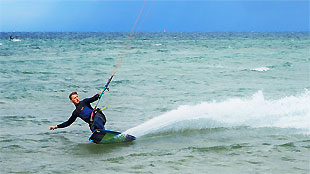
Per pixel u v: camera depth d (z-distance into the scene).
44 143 26.47
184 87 56.78
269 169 20.50
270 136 27.89
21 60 107.75
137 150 24.70
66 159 22.75
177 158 22.70
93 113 27.03
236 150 24.28
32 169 20.80
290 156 22.81
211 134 28.83
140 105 42.03
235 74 74.75
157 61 107.25
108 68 87.31
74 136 28.67
